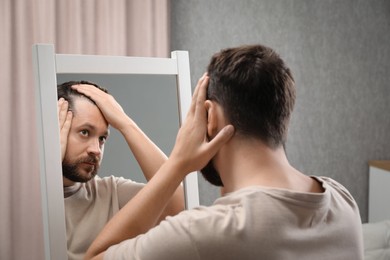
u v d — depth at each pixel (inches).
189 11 102.9
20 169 89.3
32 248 91.3
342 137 116.2
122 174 43.1
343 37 114.0
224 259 26.0
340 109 115.5
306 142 113.9
